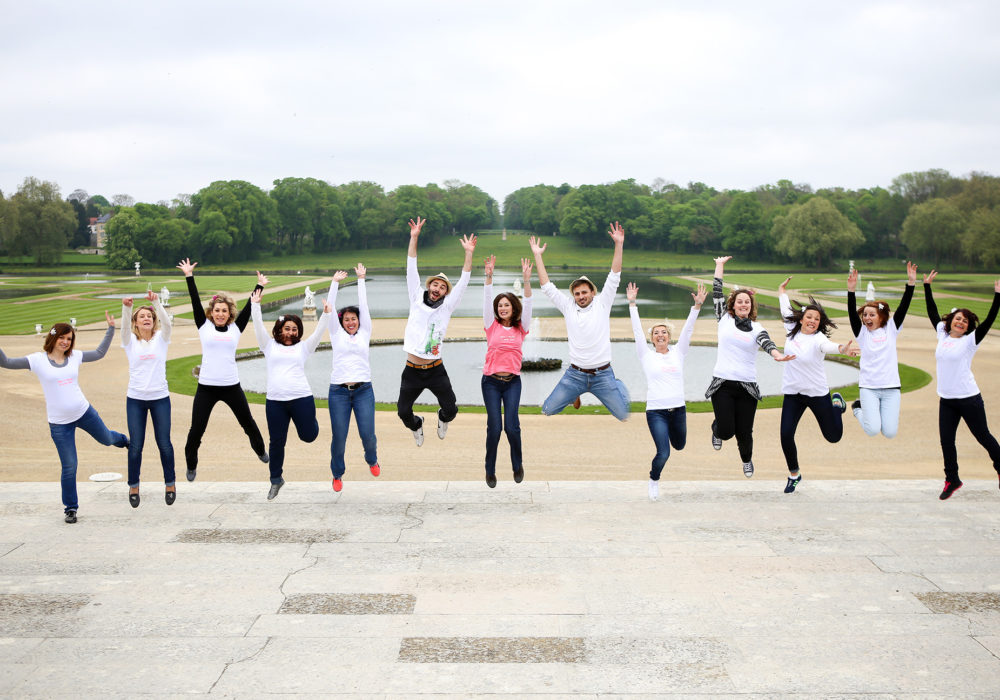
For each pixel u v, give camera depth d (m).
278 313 53.34
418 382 9.88
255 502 9.76
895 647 5.90
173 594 6.91
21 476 12.77
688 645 5.94
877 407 10.14
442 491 10.20
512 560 7.68
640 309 55.94
